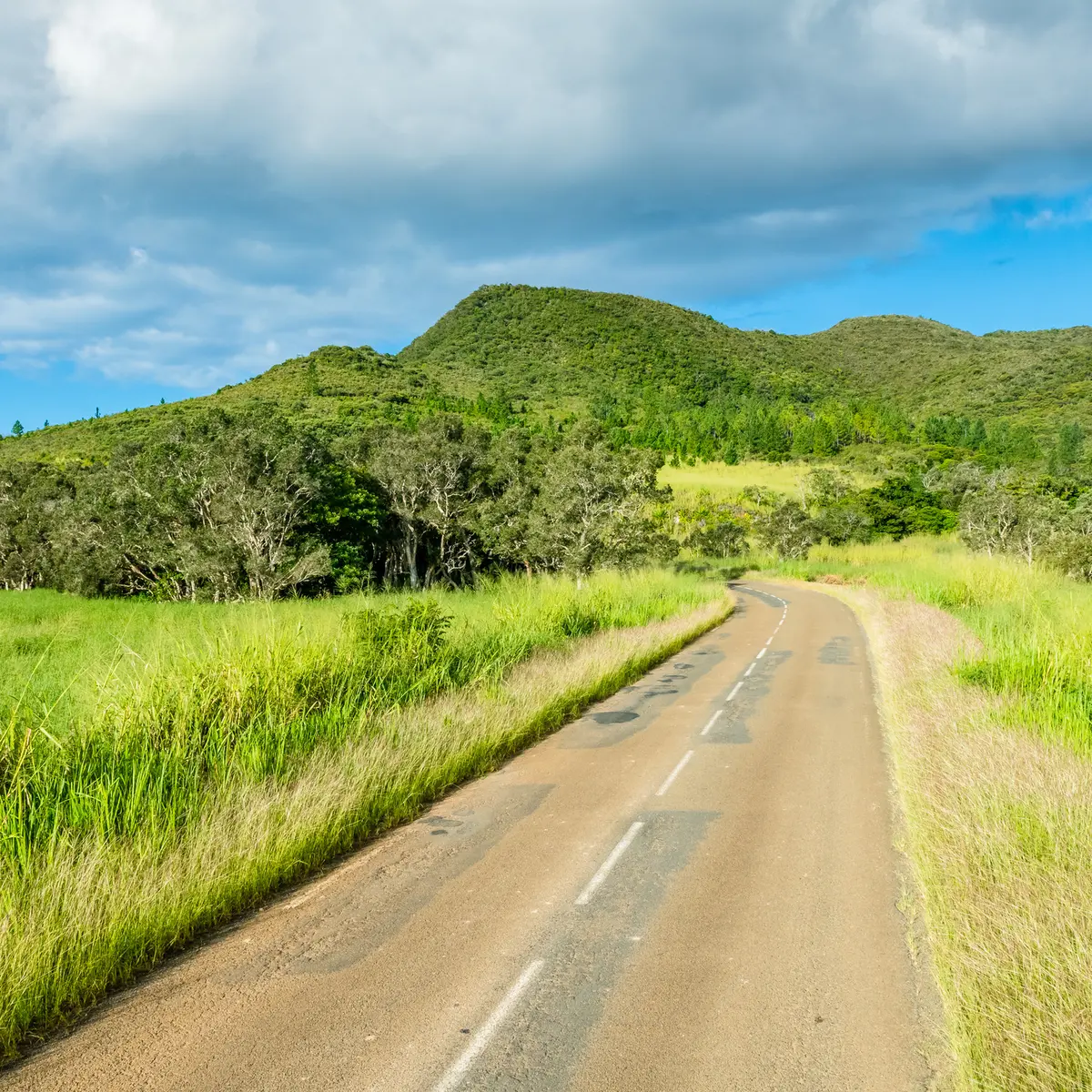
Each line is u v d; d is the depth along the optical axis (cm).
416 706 1070
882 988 461
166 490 3788
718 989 464
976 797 638
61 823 647
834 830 725
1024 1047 364
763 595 3953
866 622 2533
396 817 784
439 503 4884
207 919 568
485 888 616
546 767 961
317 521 4028
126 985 492
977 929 470
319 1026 436
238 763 793
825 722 1180
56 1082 396
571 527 3466
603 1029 427
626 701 1366
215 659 1026
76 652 1413
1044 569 2594
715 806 800
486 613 1930
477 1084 384
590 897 594
